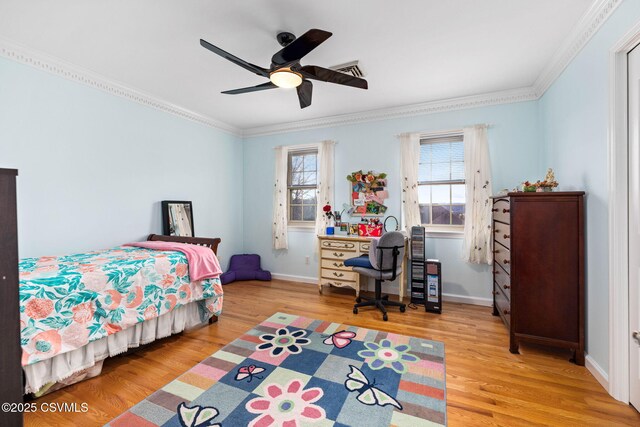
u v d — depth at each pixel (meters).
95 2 1.79
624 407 1.62
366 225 3.84
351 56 2.45
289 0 1.78
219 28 2.07
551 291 2.12
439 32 2.12
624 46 1.61
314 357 2.17
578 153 2.16
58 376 1.74
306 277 4.41
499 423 1.51
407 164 3.64
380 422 1.51
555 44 2.26
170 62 2.58
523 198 2.19
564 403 1.66
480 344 2.39
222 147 4.49
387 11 1.89
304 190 4.55
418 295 3.40
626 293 1.66
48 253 2.52
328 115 4.06
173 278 2.46
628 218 1.66
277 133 4.60
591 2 1.79
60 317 1.74
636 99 1.58
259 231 4.79
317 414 1.57
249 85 3.07
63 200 2.62
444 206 3.64
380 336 2.54
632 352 1.63
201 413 1.57
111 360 2.15
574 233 2.05
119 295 2.06
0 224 0.91
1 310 0.91
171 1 1.79
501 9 1.87
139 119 3.28
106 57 2.49
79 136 2.73
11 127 2.29
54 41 2.24
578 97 2.15
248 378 1.90
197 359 2.16
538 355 2.20
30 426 1.50
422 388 1.80
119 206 3.08
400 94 3.29
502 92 3.20
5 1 1.76
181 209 3.74
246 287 4.13
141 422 1.51
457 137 3.55
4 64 2.24
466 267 3.45
